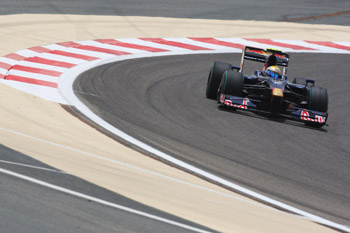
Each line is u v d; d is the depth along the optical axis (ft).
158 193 71.72
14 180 65.62
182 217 63.62
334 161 104.12
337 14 285.43
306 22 261.44
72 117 107.76
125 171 79.56
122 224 56.90
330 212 79.25
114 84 140.87
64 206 59.47
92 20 215.51
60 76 141.79
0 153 77.20
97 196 65.31
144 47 188.55
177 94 139.44
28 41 175.73
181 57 183.21
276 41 223.71
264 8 280.10
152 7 250.16
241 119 124.06
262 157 100.22
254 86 128.88
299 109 126.31
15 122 97.55
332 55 215.92
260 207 75.15
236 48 206.28
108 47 181.78
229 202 74.28
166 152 94.99
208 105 132.26
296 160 101.45
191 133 108.37
